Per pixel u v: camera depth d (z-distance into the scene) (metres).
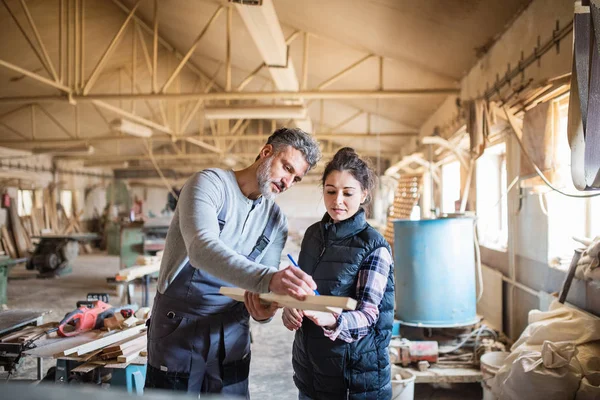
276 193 1.55
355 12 4.66
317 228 1.77
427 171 7.17
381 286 1.58
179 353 1.54
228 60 5.88
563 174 2.99
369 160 1.79
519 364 2.29
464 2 3.63
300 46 6.45
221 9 5.85
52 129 11.40
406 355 3.18
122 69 9.74
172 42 9.14
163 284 1.56
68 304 6.32
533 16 3.26
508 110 3.25
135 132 8.45
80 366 2.26
